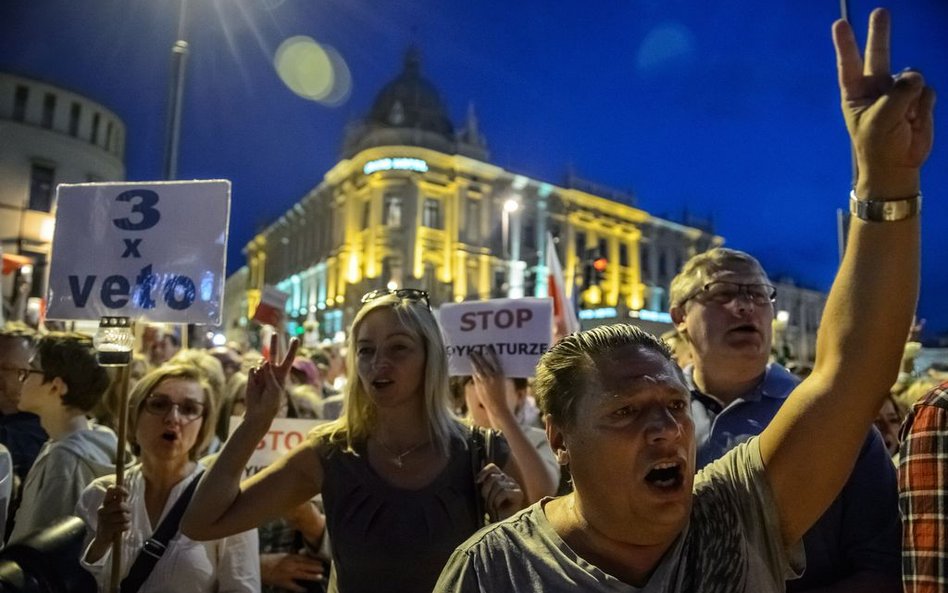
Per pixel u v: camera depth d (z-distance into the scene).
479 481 2.21
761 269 2.34
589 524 1.31
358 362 2.37
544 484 2.69
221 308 2.94
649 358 1.30
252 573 2.63
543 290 41.28
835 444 1.34
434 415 2.33
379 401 2.31
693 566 1.28
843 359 1.35
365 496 2.20
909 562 1.25
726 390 2.30
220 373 3.43
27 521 2.97
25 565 1.41
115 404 3.76
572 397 1.31
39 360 3.22
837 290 1.39
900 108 1.22
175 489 2.72
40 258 26.12
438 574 2.12
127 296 3.01
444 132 42.31
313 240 48.88
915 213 1.31
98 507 2.69
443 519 2.17
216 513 2.16
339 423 2.42
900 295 1.33
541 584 1.26
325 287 45.03
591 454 1.27
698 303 2.32
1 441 3.63
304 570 3.03
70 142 28.89
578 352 1.35
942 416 1.24
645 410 1.25
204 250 2.99
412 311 2.38
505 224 31.86
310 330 30.95
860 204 1.34
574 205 45.38
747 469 1.41
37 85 27.97
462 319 3.91
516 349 3.78
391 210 38.53
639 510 1.23
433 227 39.16
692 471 1.27
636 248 48.88
